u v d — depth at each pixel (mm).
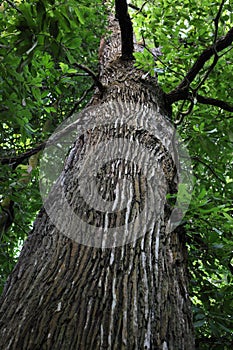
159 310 1559
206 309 2959
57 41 1952
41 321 1425
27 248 2002
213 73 3803
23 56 2104
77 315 1437
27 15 1845
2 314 1562
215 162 3973
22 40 1874
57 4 1889
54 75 3432
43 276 1668
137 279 1640
